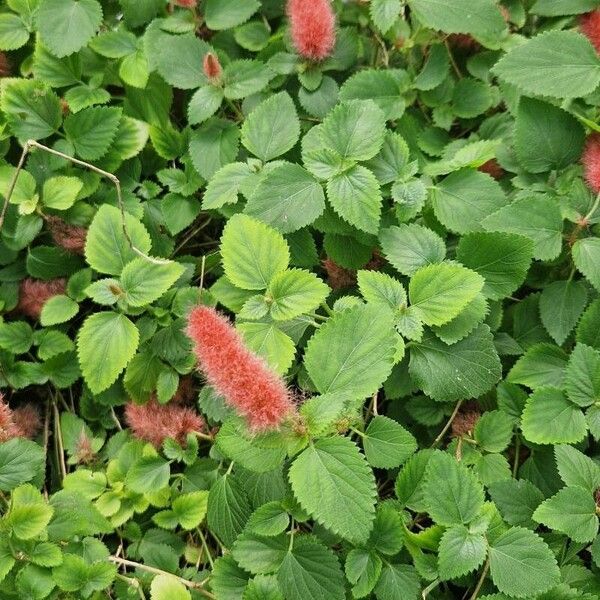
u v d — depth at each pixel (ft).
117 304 1.42
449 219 1.37
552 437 1.26
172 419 1.39
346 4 1.58
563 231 1.38
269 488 1.28
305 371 1.33
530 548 1.16
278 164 1.39
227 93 1.48
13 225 1.48
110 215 1.39
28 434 1.46
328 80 1.52
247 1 1.55
